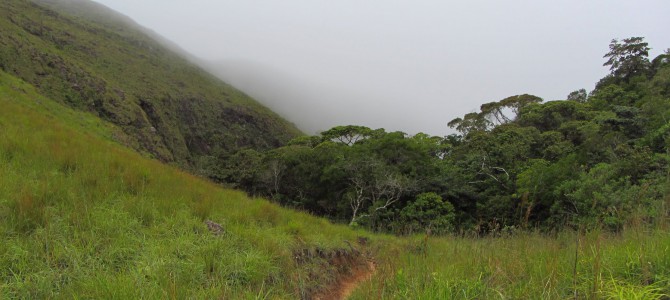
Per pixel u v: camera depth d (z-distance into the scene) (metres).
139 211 6.39
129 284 3.87
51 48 65.12
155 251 5.13
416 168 32.06
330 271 7.95
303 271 6.97
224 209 8.32
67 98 53.94
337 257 8.88
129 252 4.98
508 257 4.89
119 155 10.41
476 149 35.03
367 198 30.27
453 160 37.09
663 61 48.50
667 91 34.38
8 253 4.18
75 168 7.79
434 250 6.80
